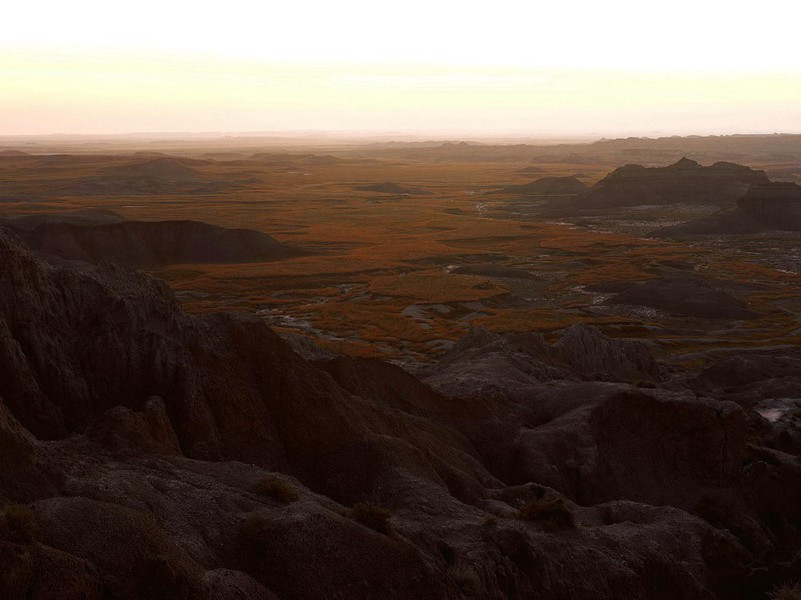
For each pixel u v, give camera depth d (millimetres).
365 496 23875
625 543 23875
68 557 14188
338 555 17781
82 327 25594
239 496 19406
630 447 34469
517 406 38250
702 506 32250
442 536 20969
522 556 20609
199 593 14969
